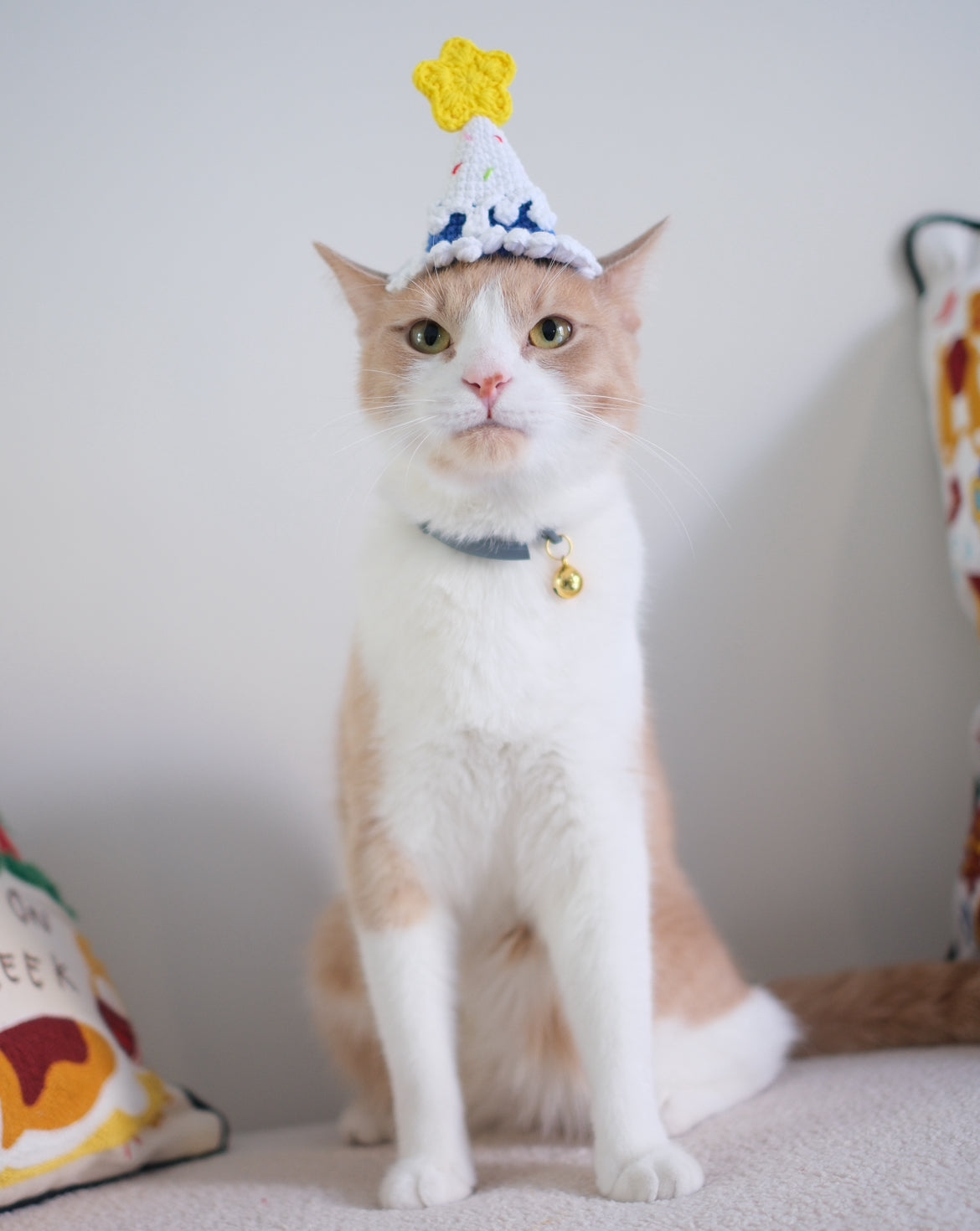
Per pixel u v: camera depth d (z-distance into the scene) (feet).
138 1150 3.85
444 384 3.60
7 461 5.24
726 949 4.64
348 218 5.38
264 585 5.39
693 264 5.45
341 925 4.40
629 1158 3.16
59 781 5.27
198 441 5.34
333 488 5.39
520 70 5.41
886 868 5.57
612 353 3.90
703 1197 2.94
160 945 5.34
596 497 3.84
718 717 5.56
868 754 5.55
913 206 5.49
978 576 5.09
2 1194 3.37
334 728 4.96
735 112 5.45
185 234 5.32
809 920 5.56
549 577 3.70
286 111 5.36
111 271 5.29
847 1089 3.92
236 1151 4.39
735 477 5.51
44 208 5.26
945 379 5.22
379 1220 3.01
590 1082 3.43
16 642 5.25
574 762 3.66
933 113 5.48
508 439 3.52
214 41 5.33
